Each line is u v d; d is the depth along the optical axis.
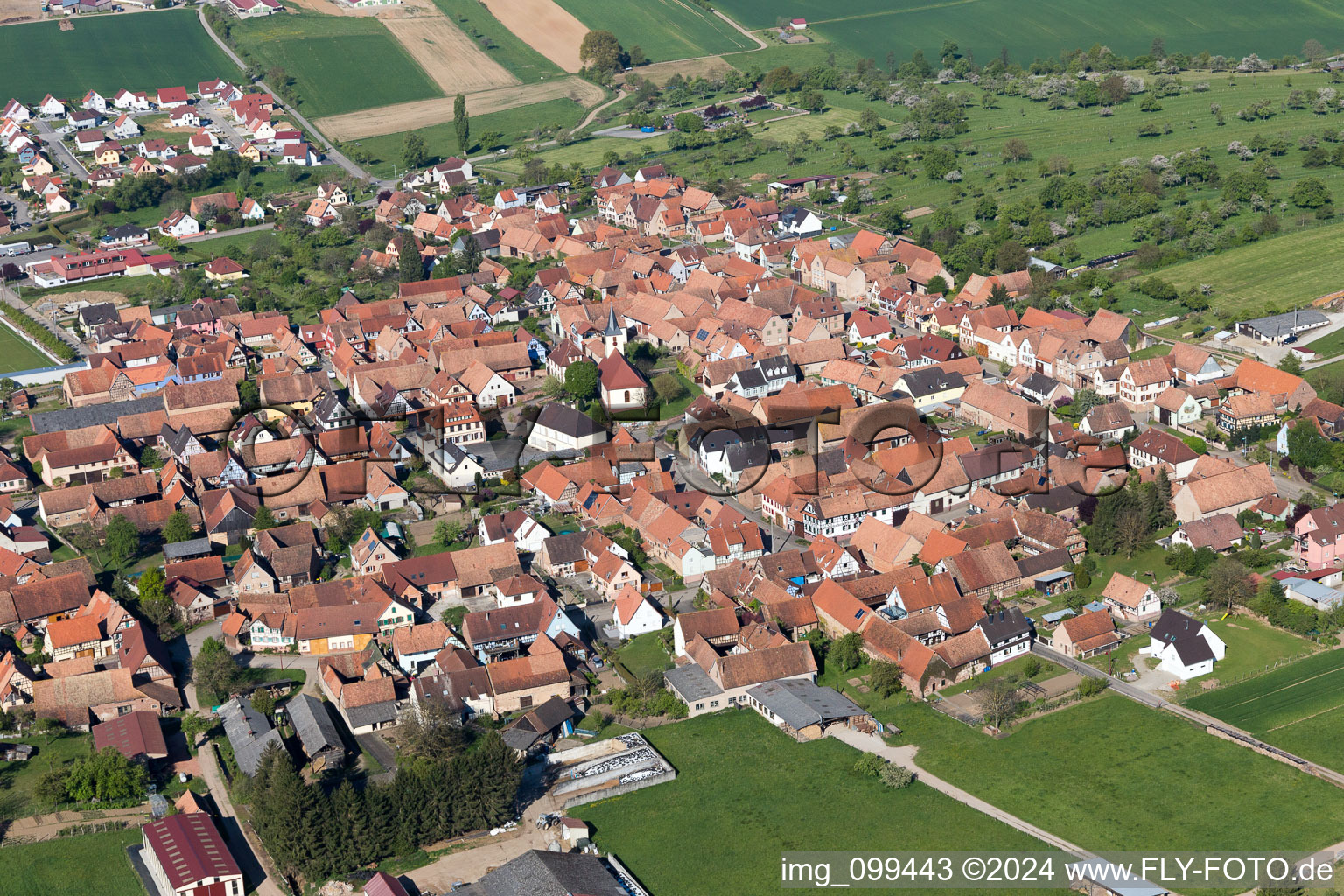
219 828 196.50
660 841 192.12
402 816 189.75
